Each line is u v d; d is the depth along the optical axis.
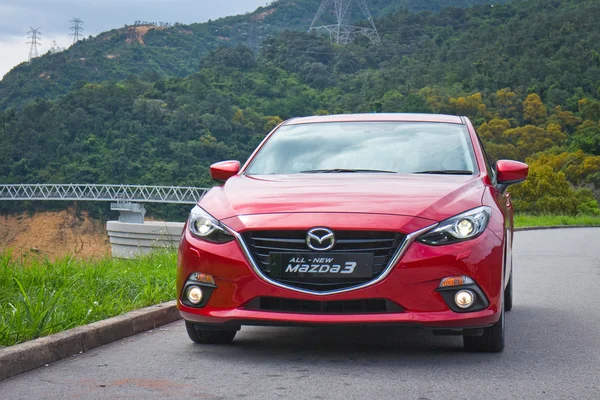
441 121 5.76
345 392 3.68
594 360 4.46
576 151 80.25
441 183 4.70
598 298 7.71
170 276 7.54
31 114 158.12
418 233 4.16
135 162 147.25
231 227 4.32
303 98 194.88
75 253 8.38
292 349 4.75
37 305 4.93
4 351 4.12
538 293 8.18
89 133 153.12
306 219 4.22
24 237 132.38
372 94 189.75
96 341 4.89
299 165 5.30
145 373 4.12
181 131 159.00
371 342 4.98
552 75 160.62
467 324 4.16
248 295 4.23
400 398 3.57
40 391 3.74
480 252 4.20
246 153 157.00
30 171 144.88
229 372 4.13
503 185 5.44
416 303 4.11
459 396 3.61
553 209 41.19
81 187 138.75
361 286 4.12
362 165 5.21
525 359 4.47
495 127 134.88
